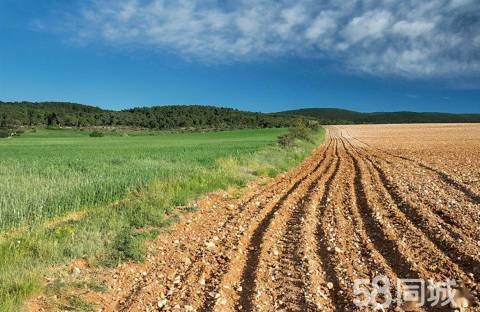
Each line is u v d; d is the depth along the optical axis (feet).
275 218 40.37
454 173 71.20
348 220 39.93
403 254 29.25
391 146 163.73
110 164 81.25
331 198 50.85
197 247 33.09
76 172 65.92
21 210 38.01
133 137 293.43
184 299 23.84
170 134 348.18
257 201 50.26
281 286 25.17
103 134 315.99
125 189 49.96
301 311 22.07
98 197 46.93
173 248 32.86
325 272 27.14
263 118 498.69
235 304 23.31
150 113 477.77
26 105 491.72
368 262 28.50
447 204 44.91
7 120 373.81
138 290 25.21
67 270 26.99
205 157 92.12
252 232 37.04
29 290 22.76
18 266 25.63
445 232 34.27
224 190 56.39
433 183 60.18
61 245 29.71
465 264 27.63
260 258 29.73
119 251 30.58
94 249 29.94
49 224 36.32
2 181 55.98
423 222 37.70
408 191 53.31
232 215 43.45
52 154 118.93
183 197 47.65
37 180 56.08
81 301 23.13
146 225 37.93
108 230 34.27
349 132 319.68
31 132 347.36
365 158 108.99
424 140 201.16
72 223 36.24
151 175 59.88
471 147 147.84
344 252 30.63
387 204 45.91
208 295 24.26
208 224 40.09
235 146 144.15
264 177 71.67
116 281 26.40
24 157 106.11
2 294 22.06
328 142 204.54
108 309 22.97
